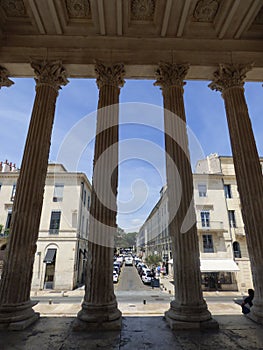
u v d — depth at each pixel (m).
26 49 9.41
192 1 8.75
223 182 31.78
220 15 9.36
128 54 9.48
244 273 28.55
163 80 9.13
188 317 6.14
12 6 9.12
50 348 4.84
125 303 17.95
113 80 8.96
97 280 6.54
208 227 29.66
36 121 8.27
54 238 29.88
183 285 6.54
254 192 7.75
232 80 9.29
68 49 9.43
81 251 32.19
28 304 6.68
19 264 6.70
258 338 5.39
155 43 9.70
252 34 9.98
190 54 9.61
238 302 8.27
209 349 4.82
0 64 9.34
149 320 6.93
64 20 9.26
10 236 6.95
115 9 8.81
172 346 4.97
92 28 9.54
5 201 32.28
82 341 5.24
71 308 16.75
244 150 8.32
